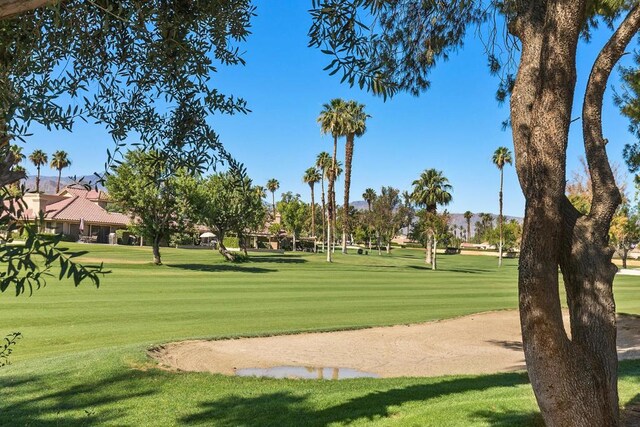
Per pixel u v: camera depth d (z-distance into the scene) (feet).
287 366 36.27
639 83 38.42
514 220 368.89
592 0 25.41
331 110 221.46
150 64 11.41
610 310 14.28
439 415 20.88
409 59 25.25
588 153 15.21
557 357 13.67
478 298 88.74
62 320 52.19
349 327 52.06
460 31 24.91
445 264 237.45
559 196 13.99
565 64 14.08
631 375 27.99
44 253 6.12
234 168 12.89
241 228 176.76
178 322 53.57
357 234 377.71
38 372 30.30
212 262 167.53
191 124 12.37
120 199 141.90
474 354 42.83
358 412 22.71
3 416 22.98
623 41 15.03
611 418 13.83
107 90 11.66
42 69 9.50
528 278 14.05
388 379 30.94
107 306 62.85
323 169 312.29
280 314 62.13
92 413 23.48
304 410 23.58
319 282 111.86
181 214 151.94
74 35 9.78
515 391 25.18
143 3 10.59
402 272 164.04
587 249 14.46
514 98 15.83
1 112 8.02
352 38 10.44
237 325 53.01
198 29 11.59
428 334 50.75
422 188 235.40
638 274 188.96
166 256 187.01
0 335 44.32
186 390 27.22
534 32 15.81
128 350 35.45
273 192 440.45
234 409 23.98
